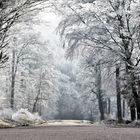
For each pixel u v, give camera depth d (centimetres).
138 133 677
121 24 2028
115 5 2047
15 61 3738
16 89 4212
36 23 1200
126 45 1984
